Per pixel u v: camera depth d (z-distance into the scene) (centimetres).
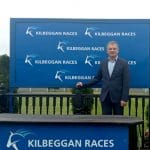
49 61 1023
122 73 907
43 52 1022
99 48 1016
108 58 930
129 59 1012
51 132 486
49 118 520
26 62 1023
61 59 1020
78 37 1018
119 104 910
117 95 909
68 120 493
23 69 1023
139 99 1153
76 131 484
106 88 914
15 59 1023
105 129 482
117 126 480
